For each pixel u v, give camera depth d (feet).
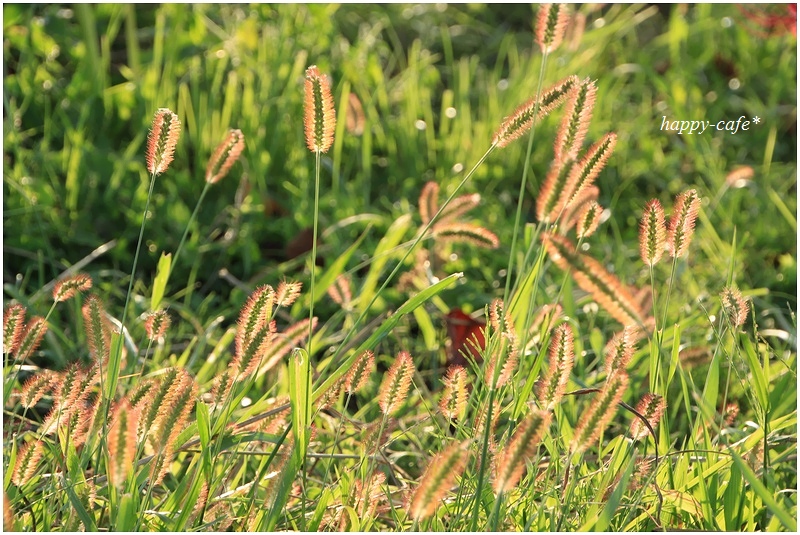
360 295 21.33
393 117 32.09
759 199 29.04
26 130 28.86
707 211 28.43
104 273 23.18
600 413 11.09
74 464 13.10
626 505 13.05
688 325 18.93
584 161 13.15
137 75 30.89
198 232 26.12
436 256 24.14
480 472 11.62
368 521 12.82
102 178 26.71
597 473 14.30
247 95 29.14
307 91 12.49
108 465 12.14
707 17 39.19
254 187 27.78
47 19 31.55
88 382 13.25
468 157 30.50
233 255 25.76
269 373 18.21
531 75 33.78
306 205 26.68
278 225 26.58
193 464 13.46
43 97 29.35
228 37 32.83
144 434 11.79
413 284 22.07
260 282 24.53
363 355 13.29
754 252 27.02
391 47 39.45
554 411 15.81
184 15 32.86
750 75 38.22
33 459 12.44
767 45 39.04
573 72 34.04
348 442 16.72
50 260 23.53
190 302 24.13
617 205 30.30
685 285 23.99
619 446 13.66
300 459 12.45
